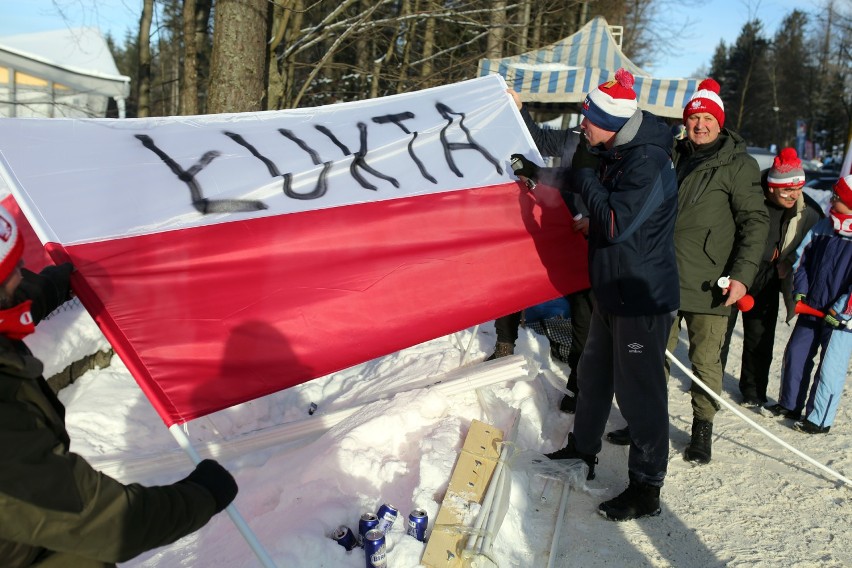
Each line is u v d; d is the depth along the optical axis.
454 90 4.55
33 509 1.48
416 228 3.53
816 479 4.07
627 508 3.50
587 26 11.35
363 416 4.00
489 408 4.18
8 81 13.99
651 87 10.01
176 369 2.65
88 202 2.86
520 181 4.00
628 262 3.24
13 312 1.66
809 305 4.79
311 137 3.81
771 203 4.98
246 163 3.40
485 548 2.84
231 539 3.13
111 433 4.05
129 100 17.86
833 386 4.68
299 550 2.74
